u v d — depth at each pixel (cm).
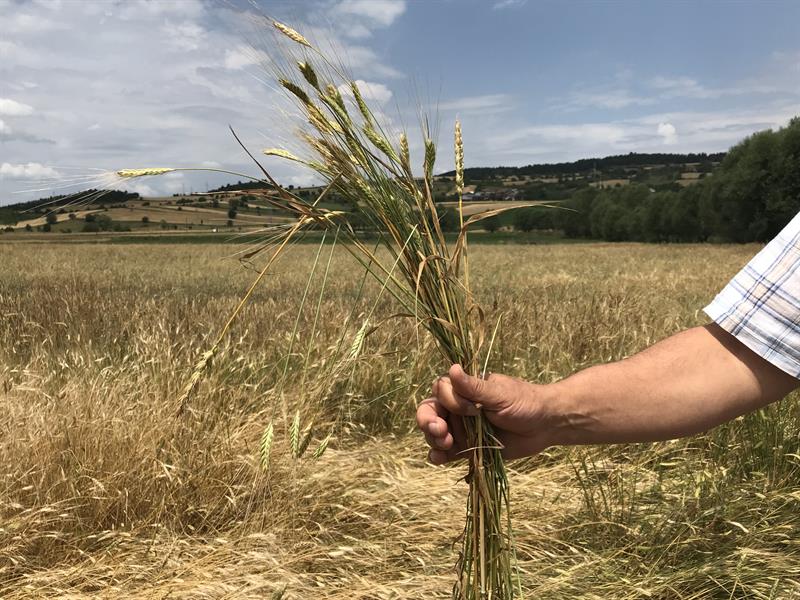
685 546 230
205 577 220
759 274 116
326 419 352
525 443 132
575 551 226
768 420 305
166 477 268
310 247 2898
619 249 3941
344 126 122
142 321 539
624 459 330
